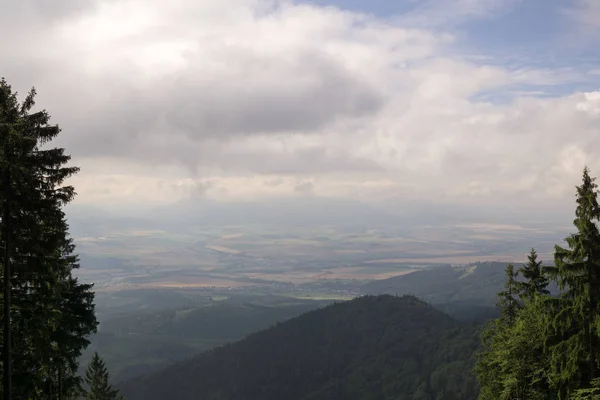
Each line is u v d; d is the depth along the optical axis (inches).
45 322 1094.4
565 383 1095.6
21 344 1065.5
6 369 959.6
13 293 1051.9
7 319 960.3
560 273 1070.4
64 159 1017.5
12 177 936.3
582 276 1033.5
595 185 1037.2
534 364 1299.2
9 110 966.4
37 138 1008.2
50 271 1063.6
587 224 1024.9
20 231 984.9
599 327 985.5
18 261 998.4
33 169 987.9
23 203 947.3
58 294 1177.4
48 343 1126.4
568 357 1069.1
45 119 1031.0
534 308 1305.4
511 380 1358.3
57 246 1035.9
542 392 1306.6
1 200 914.1
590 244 1027.9
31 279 1045.8
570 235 1066.1
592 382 971.3
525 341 1342.3
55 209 1011.3
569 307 1061.8
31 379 1076.5
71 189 1023.6
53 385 1396.4
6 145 925.8
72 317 1337.4
